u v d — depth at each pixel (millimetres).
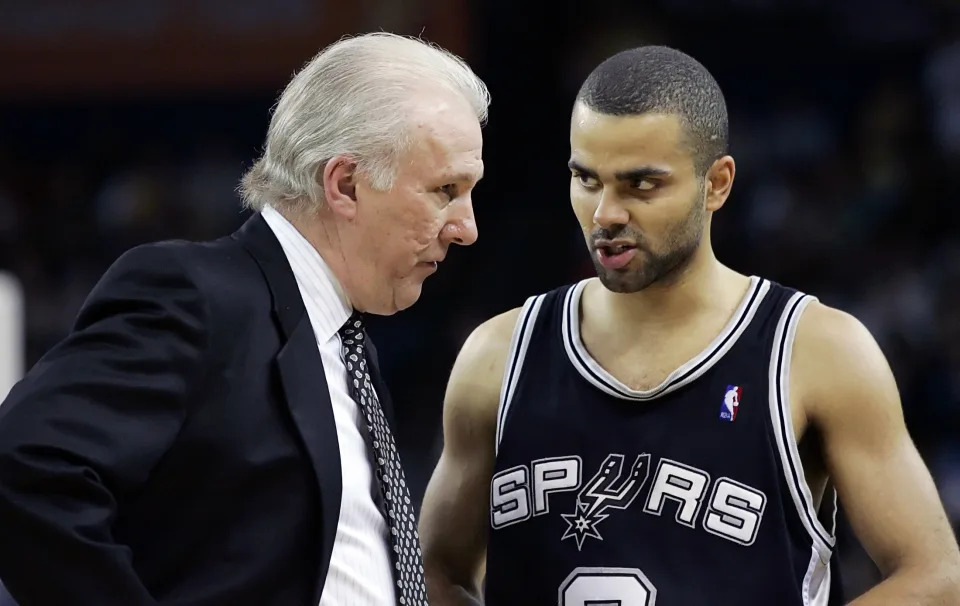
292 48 22547
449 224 7012
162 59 23031
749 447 7367
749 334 7543
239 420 6391
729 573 7301
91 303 6309
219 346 6402
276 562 6402
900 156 24109
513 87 25047
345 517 6715
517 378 7910
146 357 6090
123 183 24969
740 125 25078
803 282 22953
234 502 6383
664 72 7125
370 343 7375
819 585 7523
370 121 6777
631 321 7742
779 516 7324
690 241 7293
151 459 6039
